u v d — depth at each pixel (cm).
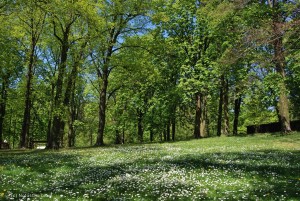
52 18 2878
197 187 1131
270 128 4156
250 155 1908
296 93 3925
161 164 1648
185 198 998
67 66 3288
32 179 1391
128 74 3709
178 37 4144
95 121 6606
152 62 4328
